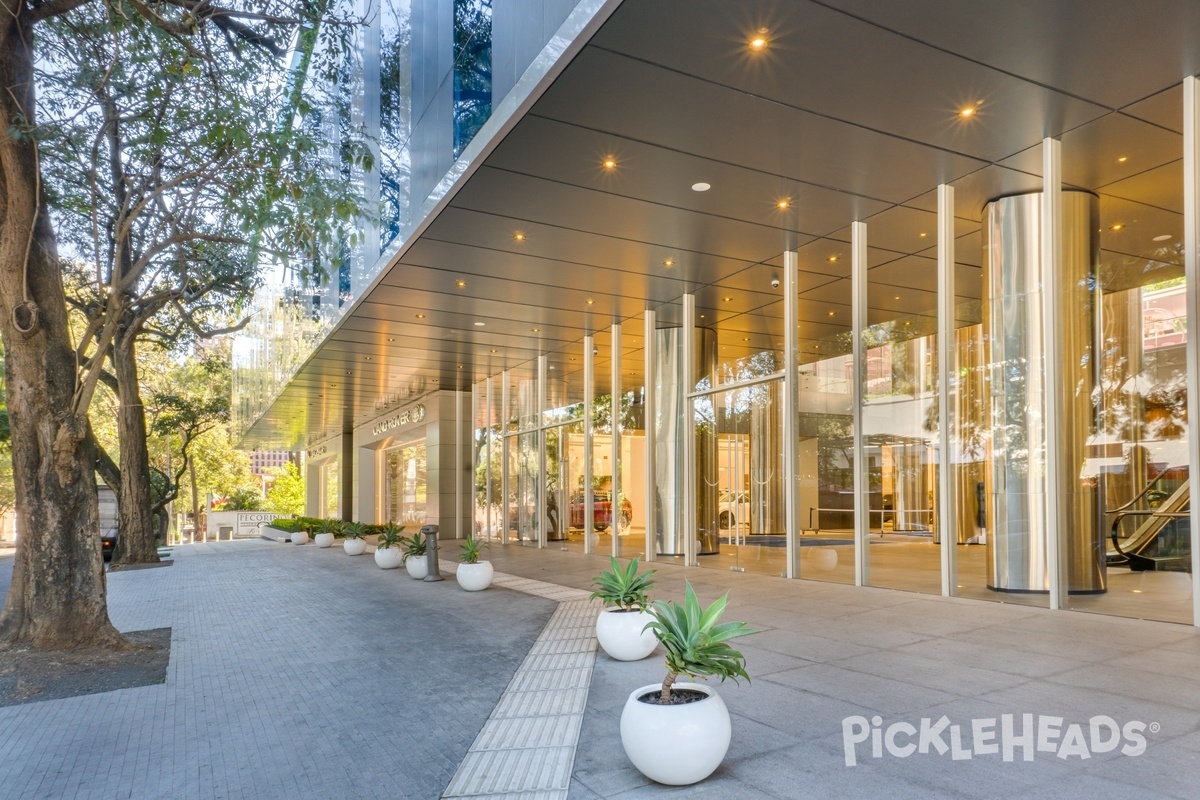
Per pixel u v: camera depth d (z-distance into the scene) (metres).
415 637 8.73
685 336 15.35
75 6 8.31
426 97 10.88
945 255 9.92
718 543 15.22
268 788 4.30
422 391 28.25
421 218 10.81
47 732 5.56
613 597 7.41
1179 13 6.11
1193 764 4.01
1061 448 9.18
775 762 4.27
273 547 27.84
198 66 8.29
